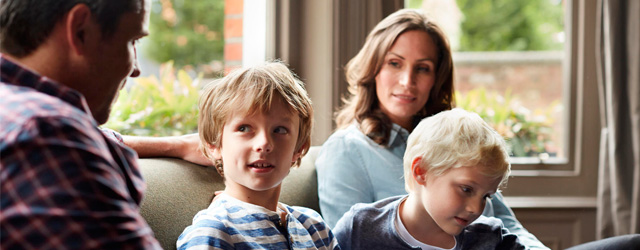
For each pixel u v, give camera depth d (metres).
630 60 2.47
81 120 0.67
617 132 2.50
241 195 1.14
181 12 4.53
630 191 2.51
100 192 0.63
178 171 1.26
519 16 3.85
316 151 1.93
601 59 2.58
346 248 1.36
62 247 0.59
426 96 1.79
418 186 1.28
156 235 1.10
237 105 1.10
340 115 1.94
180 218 1.18
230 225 1.07
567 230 2.76
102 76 0.76
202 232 1.04
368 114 1.79
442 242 1.32
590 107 2.77
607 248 1.53
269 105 1.10
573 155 2.82
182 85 2.29
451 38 3.78
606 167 2.59
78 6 0.71
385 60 1.77
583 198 2.79
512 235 1.41
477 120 1.26
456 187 1.20
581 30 2.75
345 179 1.65
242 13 2.58
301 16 2.47
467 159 1.19
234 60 2.59
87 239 0.60
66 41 0.72
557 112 2.89
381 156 1.70
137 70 0.88
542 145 2.85
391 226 1.33
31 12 0.71
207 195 1.29
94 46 0.73
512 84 3.04
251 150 1.10
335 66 2.45
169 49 4.50
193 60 4.50
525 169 2.80
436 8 3.56
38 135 0.61
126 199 0.67
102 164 0.65
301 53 2.48
